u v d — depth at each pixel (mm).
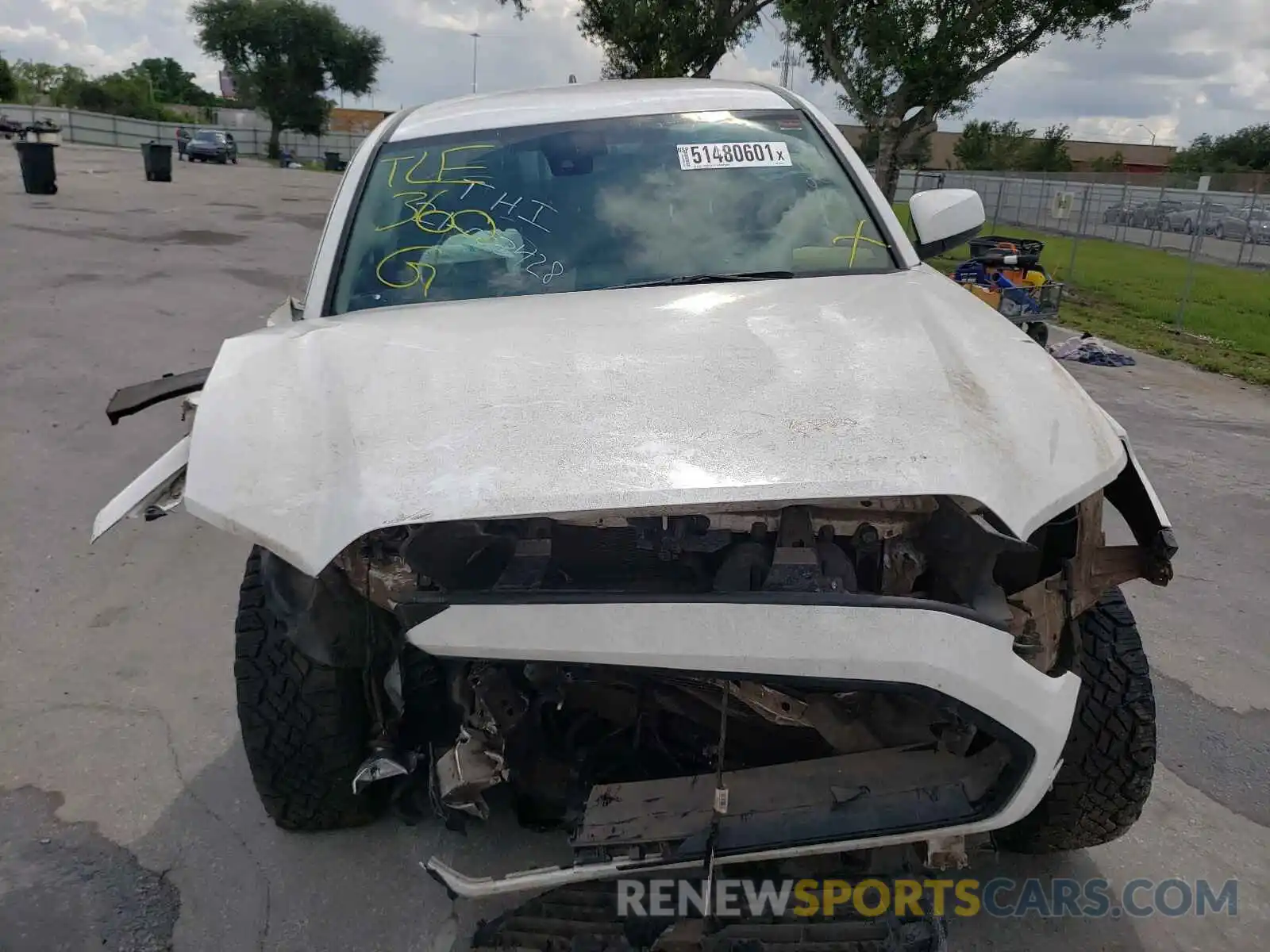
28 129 19906
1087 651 2438
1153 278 17859
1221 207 19156
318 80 65000
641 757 2279
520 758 2203
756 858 2016
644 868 2014
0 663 3703
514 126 3477
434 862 2166
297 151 63375
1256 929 2578
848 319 2584
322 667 2410
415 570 2018
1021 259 10570
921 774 2088
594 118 3494
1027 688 1930
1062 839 2617
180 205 19969
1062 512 2244
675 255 3078
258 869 2732
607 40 26391
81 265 11781
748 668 1875
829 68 21500
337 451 2146
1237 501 6055
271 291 10953
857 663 1859
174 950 2469
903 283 2910
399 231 3143
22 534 4746
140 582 4375
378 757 2264
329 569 2141
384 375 2361
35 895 2621
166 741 3281
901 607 1892
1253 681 3871
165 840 2838
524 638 1914
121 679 3633
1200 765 3301
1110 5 17578
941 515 2080
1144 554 2326
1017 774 1972
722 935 2070
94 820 2910
